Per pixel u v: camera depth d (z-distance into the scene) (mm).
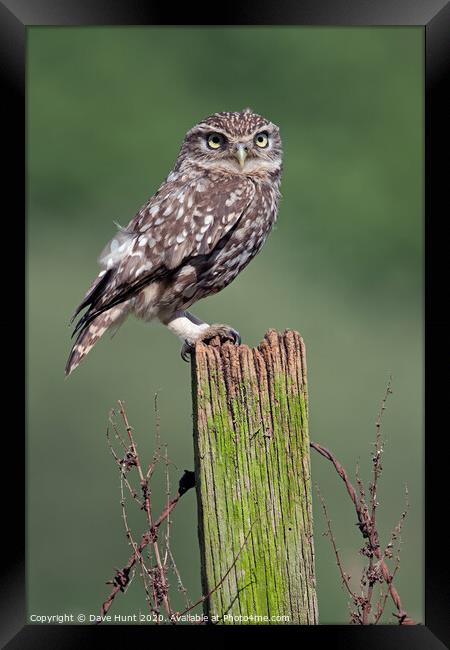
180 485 8766
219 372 8109
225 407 8102
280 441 8117
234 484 8086
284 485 8109
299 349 8148
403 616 8594
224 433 8094
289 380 8133
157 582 8711
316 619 8109
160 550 9242
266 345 8156
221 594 8070
